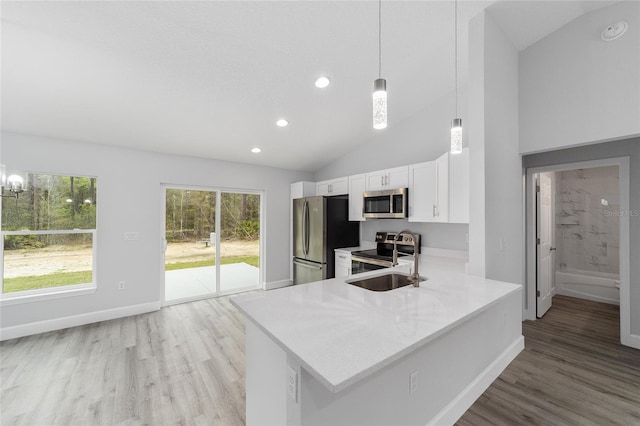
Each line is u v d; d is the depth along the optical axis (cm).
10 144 297
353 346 107
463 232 325
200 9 183
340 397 111
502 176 258
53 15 174
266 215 490
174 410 185
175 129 330
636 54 219
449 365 163
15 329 296
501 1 218
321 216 418
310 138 399
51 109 268
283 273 510
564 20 250
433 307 151
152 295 380
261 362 141
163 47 209
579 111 247
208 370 233
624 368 226
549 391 195
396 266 247
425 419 147
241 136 367
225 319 349
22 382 217
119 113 287
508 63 270
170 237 406
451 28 234
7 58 203
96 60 213
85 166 337
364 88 295
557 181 470
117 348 272
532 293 335
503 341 225
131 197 367
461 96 320
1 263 300
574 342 272
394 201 342
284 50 228
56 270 327
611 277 416
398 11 206
